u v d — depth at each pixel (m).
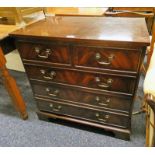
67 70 1.01
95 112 1.14
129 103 0.99
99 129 1.27
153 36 1.16
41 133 1.29
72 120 1.26
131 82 0.90
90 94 1.06
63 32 0.94
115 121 1.12
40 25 1.10
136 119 1.33
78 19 1.19
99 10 1.80
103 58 0.87
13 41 1.13
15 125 1.38
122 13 1.54
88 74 0.97
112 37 0.81
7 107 1.59
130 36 0.82
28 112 1.50
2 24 1.25
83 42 0.85
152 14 1.52
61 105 1.22
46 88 1.18
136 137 1.18
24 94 1.74
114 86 0.95
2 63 1.12
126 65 0.85
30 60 1.06
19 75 2.08
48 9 1.66
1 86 1.91
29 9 1.26
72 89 1.09
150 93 0.60
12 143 1.23
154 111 0.58
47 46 0.95
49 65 1.03
